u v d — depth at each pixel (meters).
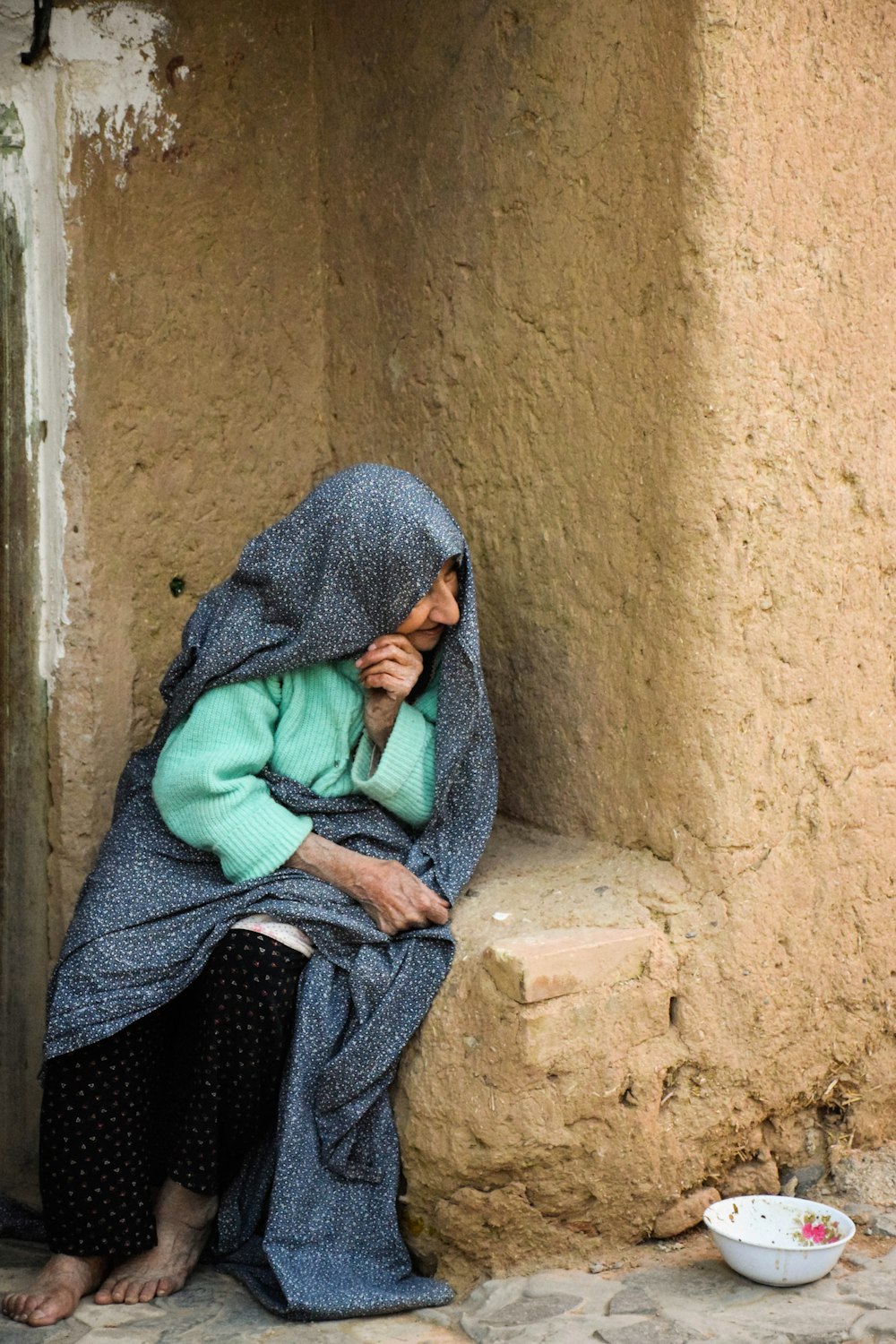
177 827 3.01
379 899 2.92
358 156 3.63
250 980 2.84
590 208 3.04
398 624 3.02
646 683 3.02
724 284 2.82
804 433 2.93
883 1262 2.82
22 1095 3.55
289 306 3.76
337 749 3.09
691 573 2.89
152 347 3.53
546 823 3.32
